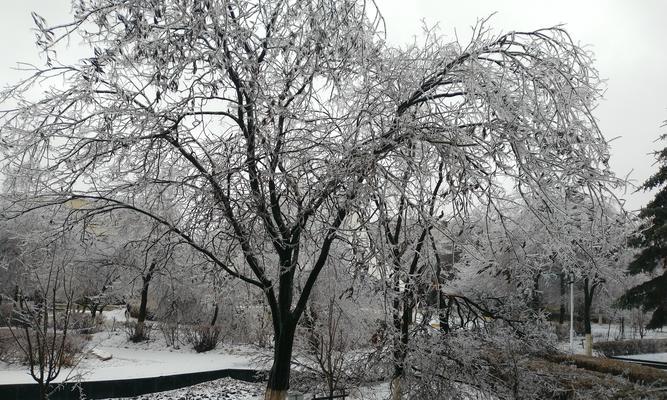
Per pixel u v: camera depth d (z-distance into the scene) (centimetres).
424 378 754
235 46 507
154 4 454
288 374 596
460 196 552
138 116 500
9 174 523
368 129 556
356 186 491
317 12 496
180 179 630
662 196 1950
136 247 707
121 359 1561
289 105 567
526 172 465
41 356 669
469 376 779
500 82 510
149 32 448
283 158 555
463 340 790
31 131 505
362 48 506
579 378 926
